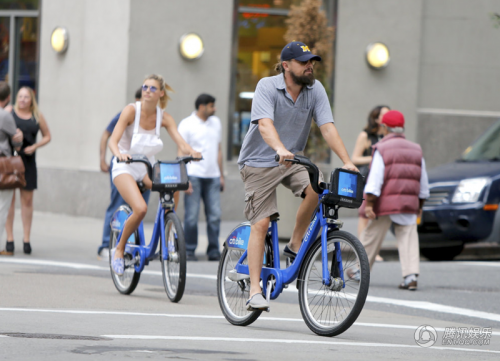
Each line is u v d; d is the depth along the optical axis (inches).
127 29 1868.8
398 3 2098.9
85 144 1966.0
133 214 922.7
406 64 2112.5
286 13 2025.1
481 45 2194.9
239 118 1999.3
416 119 2127.2
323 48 1565.0
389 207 1092.5
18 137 1273.4
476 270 1299.2
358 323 820.0
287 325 768.9
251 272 718.5
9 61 2154.3
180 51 1913.1
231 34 1963.6
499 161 1441.9
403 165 1095.0
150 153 956.6
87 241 1545.3
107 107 1909.4
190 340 625.6
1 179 1250.0
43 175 2062.0
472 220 1354.6
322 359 557.6
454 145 2170.3
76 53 1993.1
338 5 2057.1
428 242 1425.9
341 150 705.6
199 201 1386.6
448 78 2174.0
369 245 1120.2
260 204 716.0
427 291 1097.4
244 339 645.9
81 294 927.0
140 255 923.4
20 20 2143.2
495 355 633.6
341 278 674.2
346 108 2069.4
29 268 1151.0
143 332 661.3
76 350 552.1
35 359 515.5
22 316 728.3
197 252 1482.5
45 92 2071.9
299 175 711.7
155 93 937.5
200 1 1929.1
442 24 2166.6
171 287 915.4
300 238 725.3
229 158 1989.4
